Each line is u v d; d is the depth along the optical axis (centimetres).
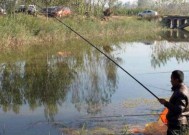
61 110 1269
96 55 2733
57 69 2102
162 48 3272
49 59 2475
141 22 5331
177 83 769
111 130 1024
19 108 1307
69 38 3747
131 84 1697
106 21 4853
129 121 1106
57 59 2484
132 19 5647
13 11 3466
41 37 3394
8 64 2239
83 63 2344
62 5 4231
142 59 2556
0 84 1702
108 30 4484
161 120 1023
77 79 1831
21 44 3061
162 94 1485
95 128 1048
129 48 3281
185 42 3850
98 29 4319
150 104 1314
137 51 3050
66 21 3850
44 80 1798
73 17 4275
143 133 984
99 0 4975
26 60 2406
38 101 1409
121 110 1241
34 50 2892
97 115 1188
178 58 2581
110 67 2198
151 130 991
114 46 3422
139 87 1631
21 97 1470
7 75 1909
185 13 8269
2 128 1073
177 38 4381
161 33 5175
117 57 2662
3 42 2869
